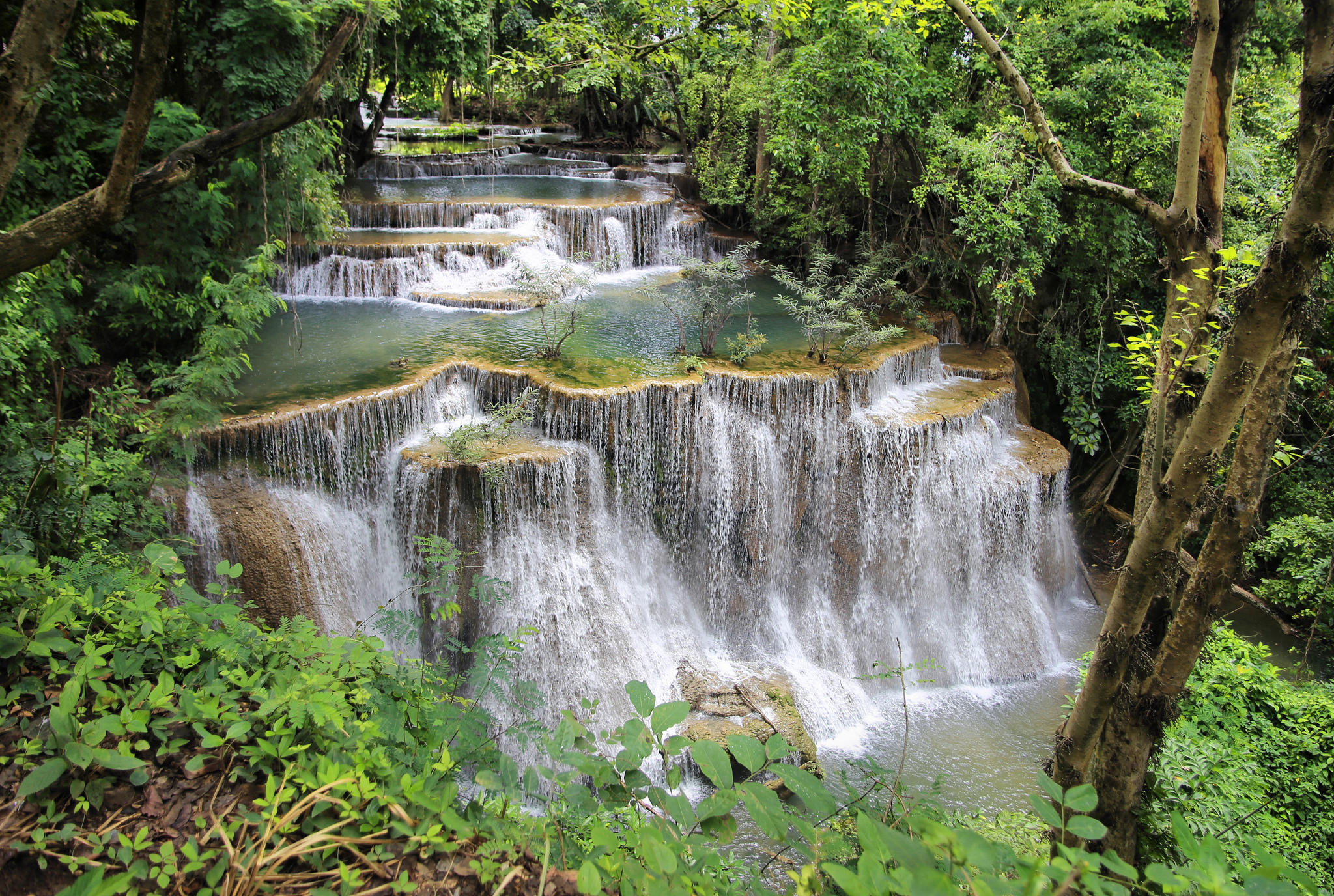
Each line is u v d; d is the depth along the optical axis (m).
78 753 2.68
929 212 15.23
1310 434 12.48
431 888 2.62
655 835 2.31
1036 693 10.87
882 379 11.95
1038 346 14.87
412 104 33.94
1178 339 4.99
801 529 11.20
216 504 8.30
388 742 3.34
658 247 17.67
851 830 3.98
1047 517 12.34
